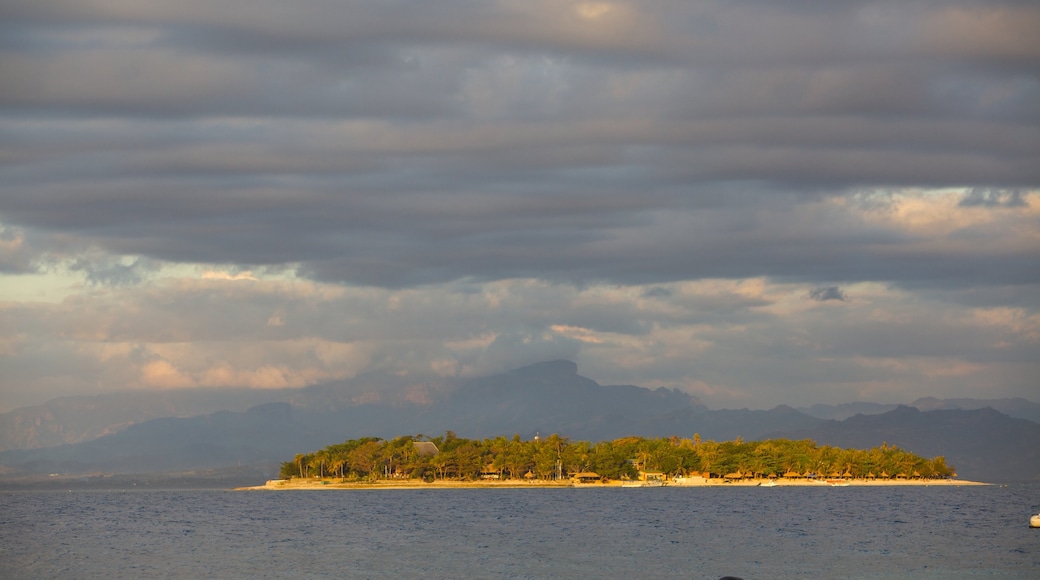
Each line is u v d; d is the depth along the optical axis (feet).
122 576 415.85
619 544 543.80
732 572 418.10
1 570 437.17
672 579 399.24
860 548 515.09
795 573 414.62
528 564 448.65
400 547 531.50
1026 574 410.72
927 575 407.44
